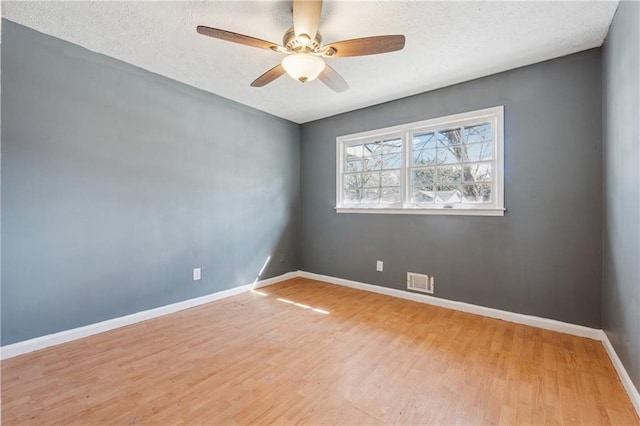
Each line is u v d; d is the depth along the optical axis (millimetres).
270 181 4031
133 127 2736
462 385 1827
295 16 1683
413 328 2613
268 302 3297
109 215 2596
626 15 1771
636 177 1644
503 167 2781
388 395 1741
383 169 3637
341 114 3977
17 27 2133
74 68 2391
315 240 4293
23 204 2178
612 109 2080
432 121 3193
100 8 1952
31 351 2197
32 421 1542
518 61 2596
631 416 1571
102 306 2553
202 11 1979
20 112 2158
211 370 1981
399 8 1928
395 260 3488
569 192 2504
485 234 2891
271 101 3561
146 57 2576
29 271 2203
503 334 2490
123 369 1990
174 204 3039
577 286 2477
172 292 3014
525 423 1531
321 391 1774
